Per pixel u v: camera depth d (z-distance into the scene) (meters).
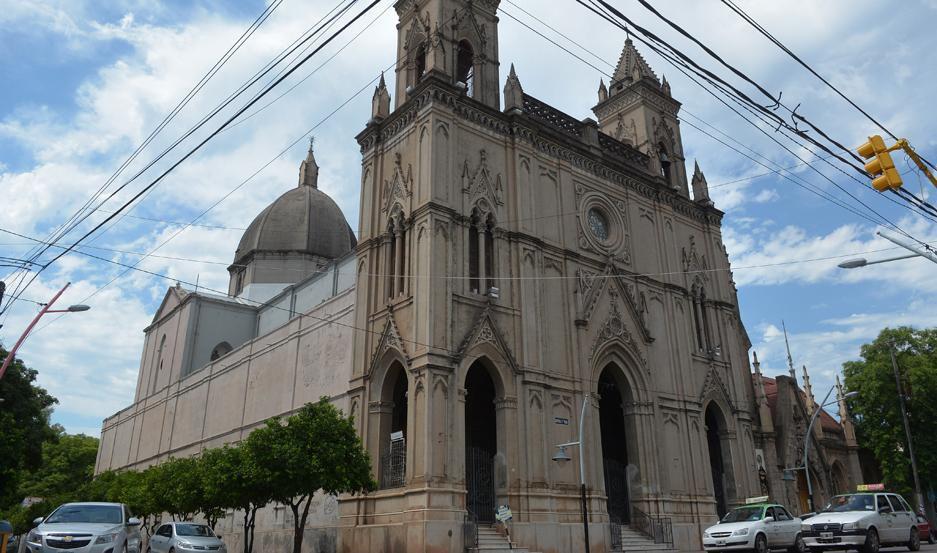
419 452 28.16
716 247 46.81
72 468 85.75
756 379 45.94
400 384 34.09
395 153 35.03
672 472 37.34
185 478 35.06
